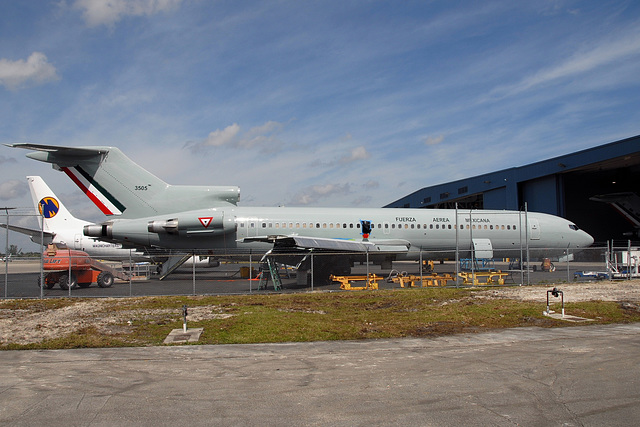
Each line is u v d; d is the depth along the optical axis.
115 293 23.27
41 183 38.81
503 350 10.91
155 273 40.69
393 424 6.27
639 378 8.42
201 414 6.71
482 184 55.72
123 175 29.42
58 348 11.58
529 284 24.97
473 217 32.41
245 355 10.69
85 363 10.00
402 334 12.98
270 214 29.80
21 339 12.66
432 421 6.36
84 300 20.28
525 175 49.59
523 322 14.68
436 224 31.44
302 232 29.62
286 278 31.92
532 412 6.70
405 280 25.42
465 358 10.12
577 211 58.38
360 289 23.92
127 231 28.61
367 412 6.74
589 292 21.48
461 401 7.20
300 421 6.41
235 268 46.03
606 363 9.55
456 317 15.41
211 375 8.92
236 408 6.97
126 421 6.44
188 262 42.41
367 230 30.33
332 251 29.31
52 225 38.94
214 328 13.86
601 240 59.84
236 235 29.42
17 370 9.41
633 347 11.09
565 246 33.94
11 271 48.28
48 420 6.48
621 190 59.34
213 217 28.72
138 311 17.16
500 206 53.31
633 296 20.08
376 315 16.00
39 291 24.62
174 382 8.44
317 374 8.91
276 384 8.23
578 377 8.51
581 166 43.62
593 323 14.45
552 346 11.28
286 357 10.45
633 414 6.61
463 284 26.34
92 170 29.27
